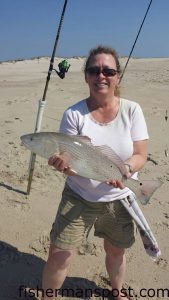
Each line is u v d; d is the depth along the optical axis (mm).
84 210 3584
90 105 3594
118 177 3400
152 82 21203
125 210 3660
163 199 6574
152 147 9188
